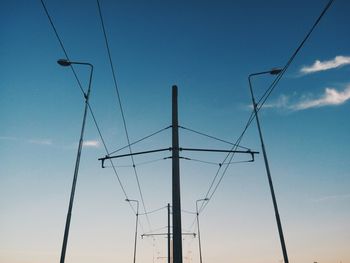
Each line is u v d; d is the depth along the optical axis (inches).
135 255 1628.9
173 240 610.5
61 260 510.9
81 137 634.2
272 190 656.4
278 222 619.5
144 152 679.1
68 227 540.4
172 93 754.8
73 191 574.9
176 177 656.4
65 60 701.3
